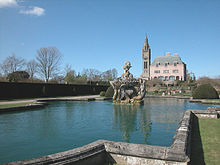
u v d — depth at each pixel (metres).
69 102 23.58
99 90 49.56
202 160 4.23
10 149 5.85
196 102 23.56
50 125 9.30
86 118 11.31
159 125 9.11
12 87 28.58
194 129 7.30
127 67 20.52
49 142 6.54
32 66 58.22
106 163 4.33
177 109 15.72
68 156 3.62
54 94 35.78
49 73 53.59
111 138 6.92
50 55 53.12
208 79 62.94
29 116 12.23
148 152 3.95
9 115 12.73
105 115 12.48
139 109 15.84
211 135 6.36
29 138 7.03
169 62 82.62
